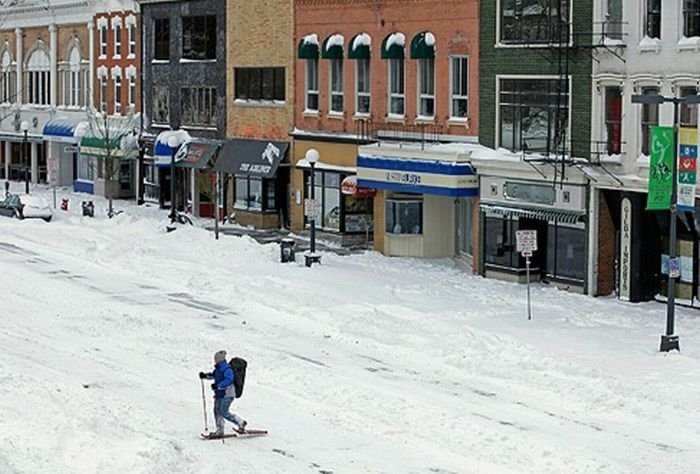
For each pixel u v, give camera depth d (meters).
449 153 120.00
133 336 88.50
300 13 150.12
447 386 73.06
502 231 117.19
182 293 106.81
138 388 73.06
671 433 62.81
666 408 66.88
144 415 65.56
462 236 128.62
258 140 160.25
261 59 159.38
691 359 78.56
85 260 126.69
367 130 138.12
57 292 106.56
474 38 121.62
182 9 177.88
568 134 110.06
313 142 149.12
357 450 60.41
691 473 56.44
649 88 102.75
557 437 62.22
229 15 166.25
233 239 134.88
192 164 170.12
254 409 68.19
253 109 161.38
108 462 54.50
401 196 132.00
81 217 166.25
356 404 68.75
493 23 118.75
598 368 75.31
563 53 109.62
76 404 64.12
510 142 117.62
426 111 129.88
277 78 156.38
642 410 66.69
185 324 92.50
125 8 195.50
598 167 106.00
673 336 81.62
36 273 117.50
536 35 113.69
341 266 122.25
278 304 99.44
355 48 138.50
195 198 176.12
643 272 104.38
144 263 122.44
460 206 129.25
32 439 56.88
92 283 112.31
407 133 131.50
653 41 101.56
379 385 73.31
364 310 95.44
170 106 182.50
